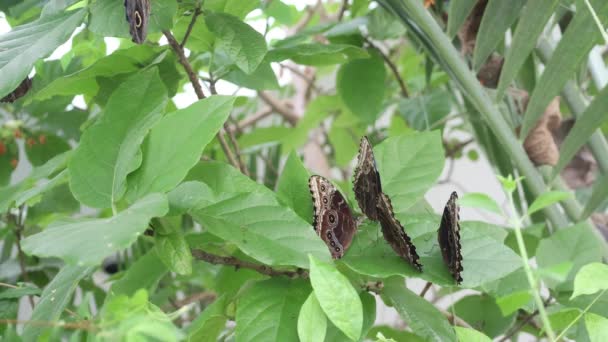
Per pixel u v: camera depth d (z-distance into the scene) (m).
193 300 1.26
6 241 1.31
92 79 0.96
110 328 0.67
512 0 0.99
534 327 1.12
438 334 0.82
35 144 1.22
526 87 1.18
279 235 0.79
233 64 1.01
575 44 0.94
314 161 1.99
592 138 1.12
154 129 0.81
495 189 2.66
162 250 0.80
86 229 0.70
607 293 0.89
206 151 1.25
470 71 1.07
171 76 0.95
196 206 0.80
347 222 0.83
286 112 1.98
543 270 0.72
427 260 0.82
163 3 0.88
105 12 0.85
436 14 1.13
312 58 1.06
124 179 0.79
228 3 0.96
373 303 0.83
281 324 0.80
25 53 0.85
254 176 1.50
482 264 0.80
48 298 0.82
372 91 1.20
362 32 1.32
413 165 0.90
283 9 1.21
